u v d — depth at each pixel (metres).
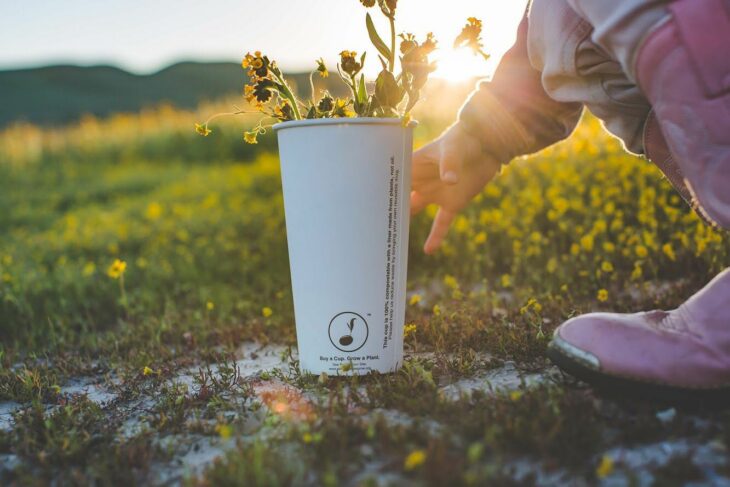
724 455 0.32
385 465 0.33
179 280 0.98
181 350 0.63
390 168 0.43
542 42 0.42
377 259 0.44
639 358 0.36
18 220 1.97
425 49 0.42
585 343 0.38
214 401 0.45
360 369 0.45
